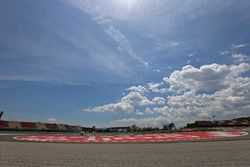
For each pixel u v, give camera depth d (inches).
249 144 493.0
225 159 289.0
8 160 305.1
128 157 323.9
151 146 504.7
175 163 269.4
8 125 2474.2
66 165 266.1
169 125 2871.6
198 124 3043.8
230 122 3097.9
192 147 453.4
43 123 2942.9
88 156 339.3
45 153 384.8
